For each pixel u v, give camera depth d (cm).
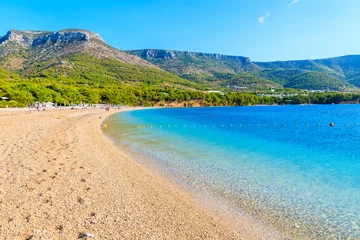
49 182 1120
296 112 10506
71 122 3834
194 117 7269
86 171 1346
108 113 7500
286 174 1520
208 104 17112
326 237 829
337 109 12900
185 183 1309
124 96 13488
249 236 823
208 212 979
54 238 686
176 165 1661
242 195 1169
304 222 926
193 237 782
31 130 2673
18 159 1454
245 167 1662
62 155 1644
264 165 1731
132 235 750
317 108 14312
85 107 9562
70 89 10331
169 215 917
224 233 828
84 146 2036
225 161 1811
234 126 4722
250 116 7919
